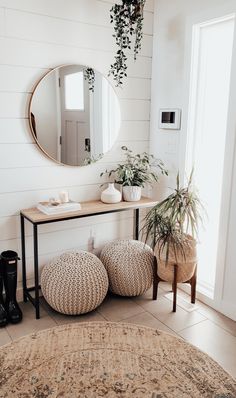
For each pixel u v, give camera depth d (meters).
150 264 2.70
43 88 2.54
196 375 1.42
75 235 2.95
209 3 2.44
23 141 2.56
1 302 2.46
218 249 2.57
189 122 2.72
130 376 1.41
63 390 1.34
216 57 2.55
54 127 2.65
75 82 2.68
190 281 2.69
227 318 2.55
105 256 2.74
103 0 2.68
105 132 2.92
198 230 2.83
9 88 2.43
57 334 1.67
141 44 2.94
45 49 2.51
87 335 1.67
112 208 2.68
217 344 2.26
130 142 3.09
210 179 2.72
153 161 3.16
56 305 2.45
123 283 2.66
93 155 2.89
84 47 2.68
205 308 2.68
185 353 1.55
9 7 2.32
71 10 2.56
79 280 2.40
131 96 3.00
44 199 2.74
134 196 2.89
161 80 2.96
